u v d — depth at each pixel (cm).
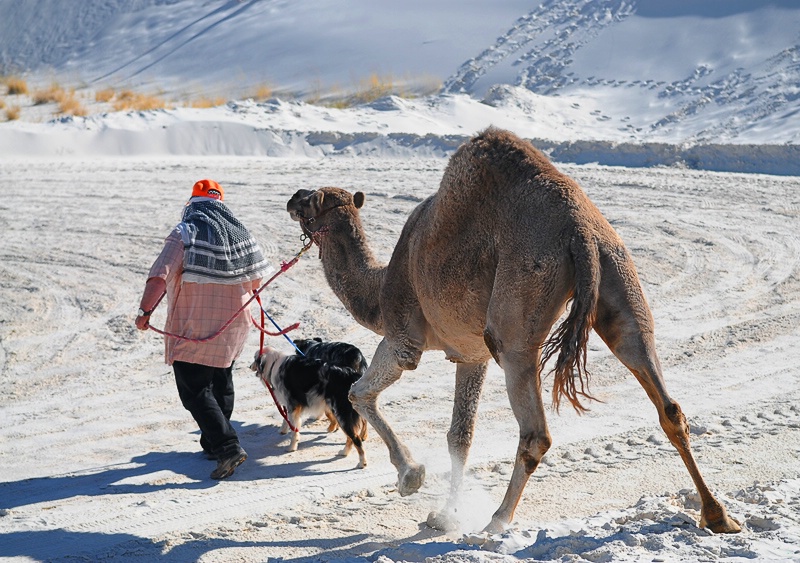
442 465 986
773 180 2777
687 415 1116
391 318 858
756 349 1420
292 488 926
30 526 819
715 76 3894
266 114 3816
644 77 4053
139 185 2927
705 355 1397
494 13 5178
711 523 655
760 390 1220
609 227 718
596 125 3672
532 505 845
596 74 4197
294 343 1130
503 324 713
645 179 2820
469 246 750
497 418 1150
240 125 3625
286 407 1058
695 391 1223
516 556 655
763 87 3662
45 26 6712
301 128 3647
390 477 961
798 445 988
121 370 1373
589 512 819
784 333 1498
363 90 4519
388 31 5312
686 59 4106
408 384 1298
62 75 5916
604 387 1254
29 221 2484
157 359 1425
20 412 1194
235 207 2553
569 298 704
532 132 3547
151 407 1210
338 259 944
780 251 2034
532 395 710
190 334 967
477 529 796
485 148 744
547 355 693
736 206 2464
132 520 835
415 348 855
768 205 2464
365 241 948
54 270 1994
